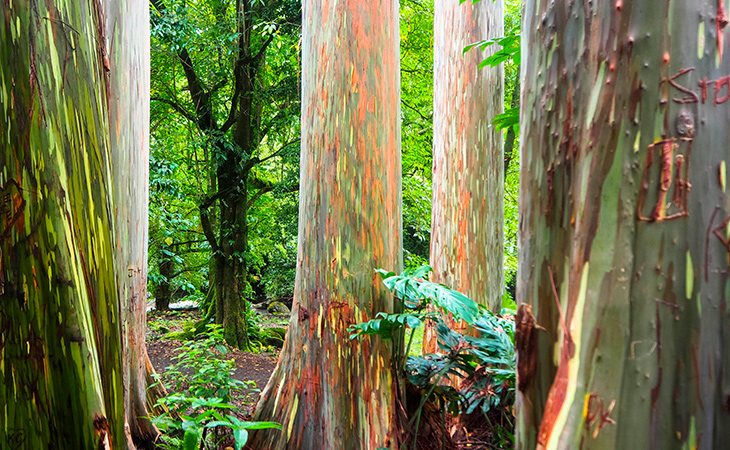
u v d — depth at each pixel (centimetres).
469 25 502
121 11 372
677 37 97
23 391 140
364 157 301
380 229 304
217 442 316
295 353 310
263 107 1054
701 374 93
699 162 95
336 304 296
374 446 284
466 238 508
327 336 297
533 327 117
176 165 859
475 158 506
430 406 316
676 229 95
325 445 290
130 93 387
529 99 123
